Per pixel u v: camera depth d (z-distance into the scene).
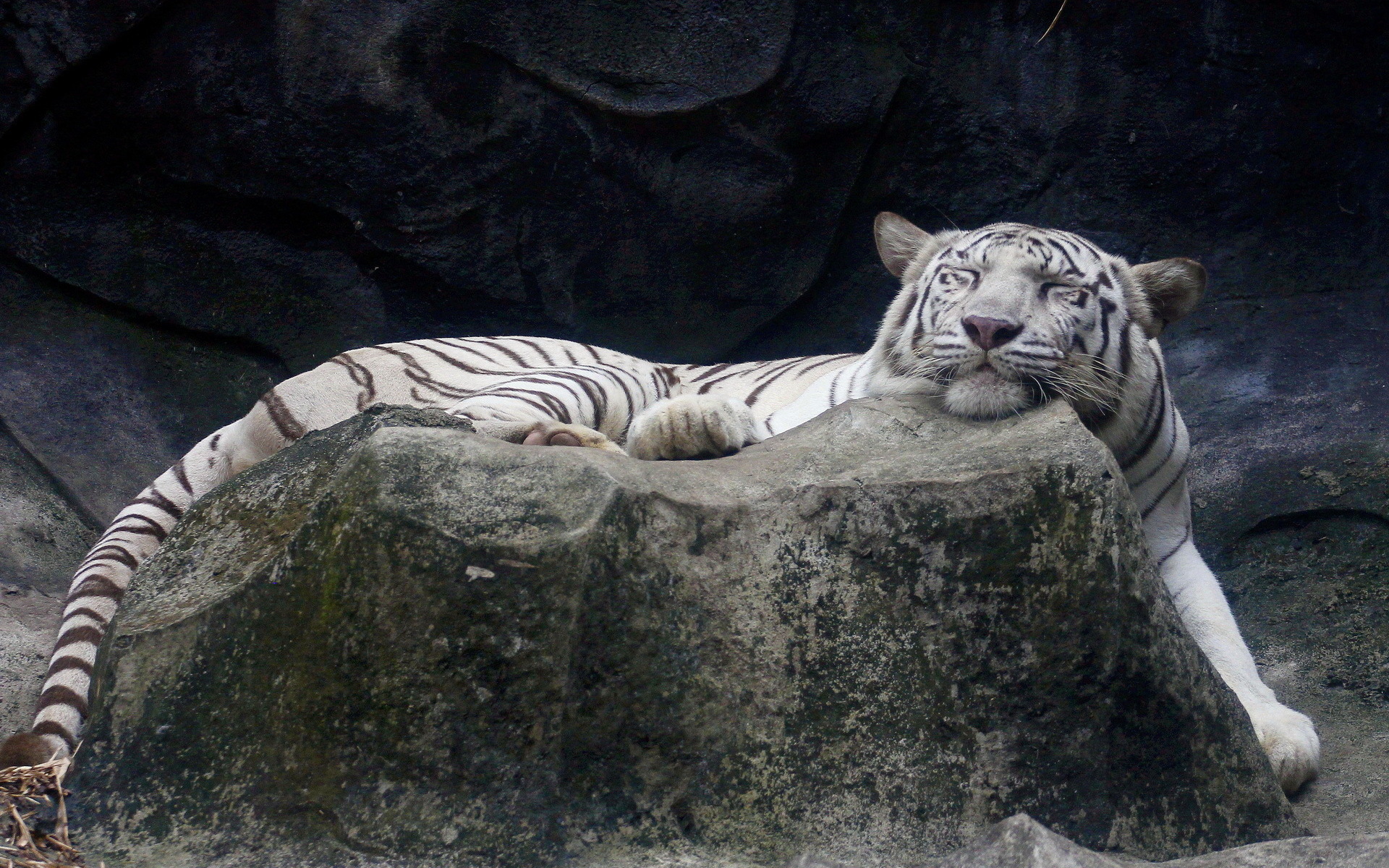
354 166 10.50
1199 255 11.28
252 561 5.24
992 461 5.20
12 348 10.27
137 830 4.61
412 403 8.96
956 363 6.33
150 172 10.48
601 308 11.12
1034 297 6.56
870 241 11.42
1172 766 5.06
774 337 11.62
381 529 4.62
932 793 4.80
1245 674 7.14
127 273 10.64
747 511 5.05
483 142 10.49
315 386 8.92
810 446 5.87
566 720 4.61
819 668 4.90
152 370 10.72
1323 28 10.53
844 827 4.72
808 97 10.58
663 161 10.70
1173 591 7.77
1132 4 10.70
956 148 11.17
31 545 8.82
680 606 4.83
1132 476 7.55
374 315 11.08
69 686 6.08
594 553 4.66
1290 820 5.30
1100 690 4.93
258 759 4.66
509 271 10.88
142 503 8.22
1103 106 10.97
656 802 4.66
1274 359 10.84
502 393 8.19
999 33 10.90
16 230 10.38
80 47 9.93
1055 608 4.94
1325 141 10.88
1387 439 9.95
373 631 4.59
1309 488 9.80
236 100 10.29
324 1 10.12
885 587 5.01
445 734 4.54
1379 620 8.69
